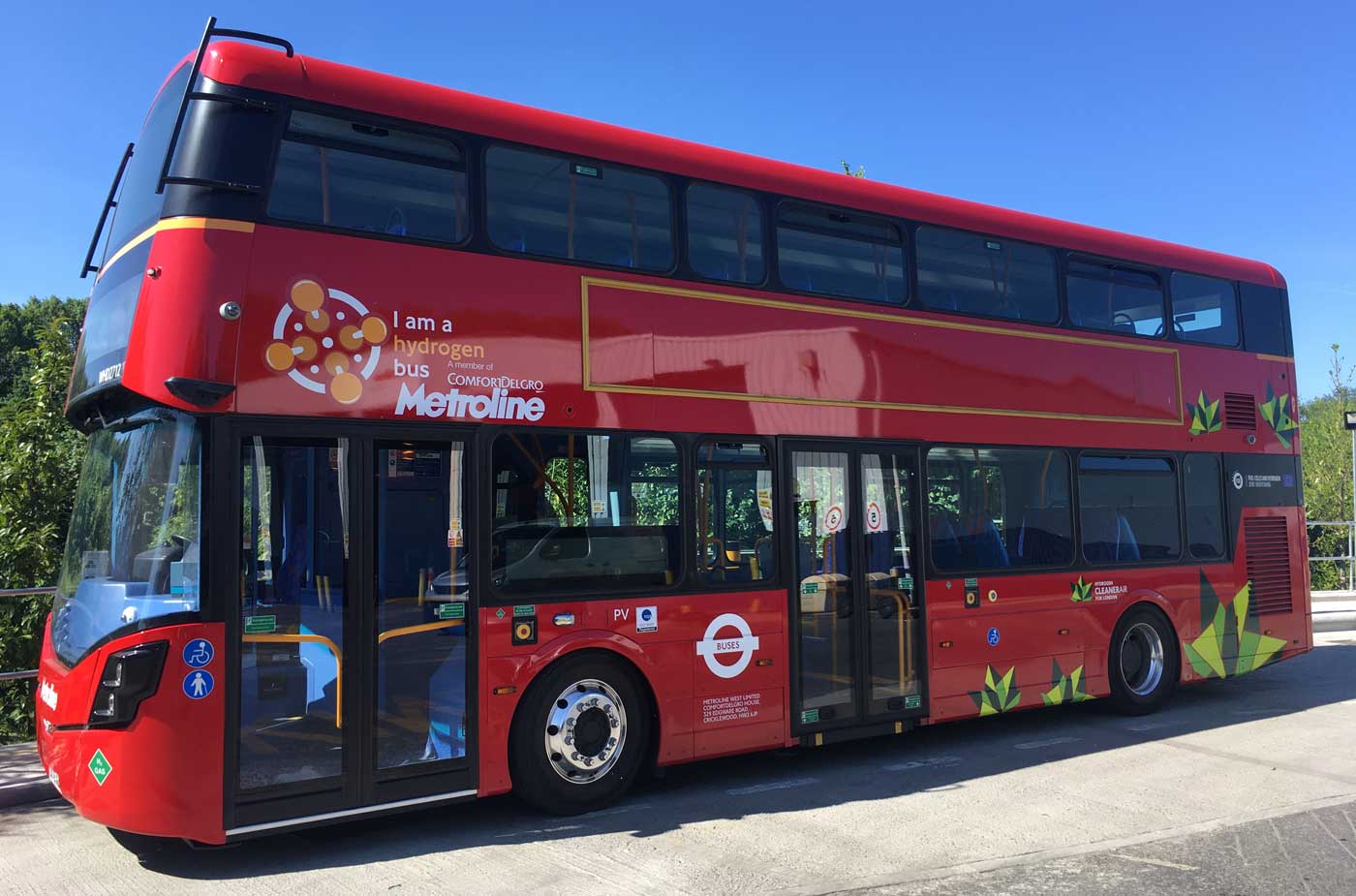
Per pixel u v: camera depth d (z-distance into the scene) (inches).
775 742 288.7
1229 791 280.4
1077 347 375.9
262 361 217.5
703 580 278.4
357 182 235.6
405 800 229.1
